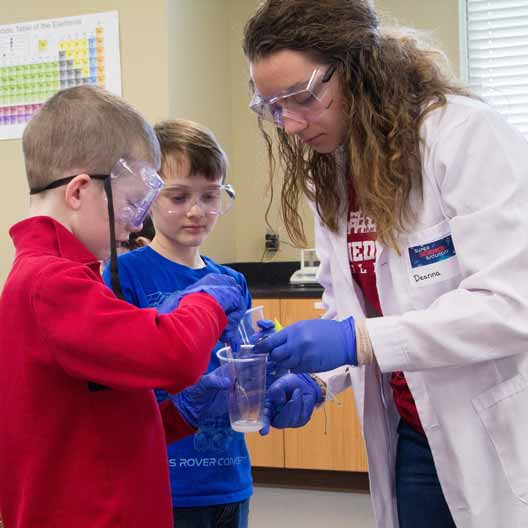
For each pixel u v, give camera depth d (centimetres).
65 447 108
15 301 110
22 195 353
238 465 171
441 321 125
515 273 123
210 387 143
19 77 348
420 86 140
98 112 117
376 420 157
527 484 129
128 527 111
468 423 133
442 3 384
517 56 388
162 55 331
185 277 175
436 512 149
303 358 133
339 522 310
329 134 137
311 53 128
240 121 422
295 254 415
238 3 420
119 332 104
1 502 115
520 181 124
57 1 344
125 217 118
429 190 134
